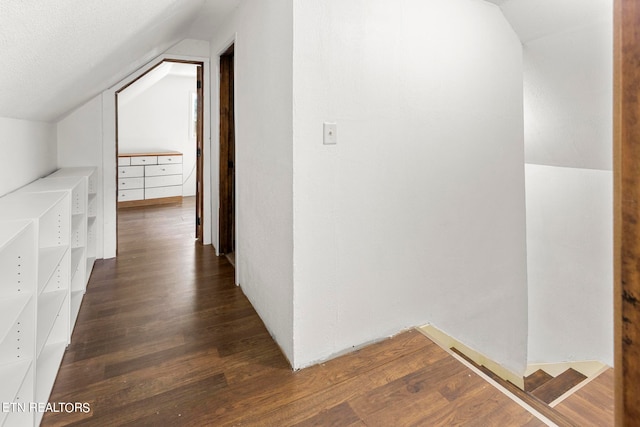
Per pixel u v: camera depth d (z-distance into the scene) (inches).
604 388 98.4
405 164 84.2
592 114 103.3
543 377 131.4
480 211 99.3
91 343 82.0
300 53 68.4
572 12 87.0
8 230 49.8
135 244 158.9
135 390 66.9
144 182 245.4
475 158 96.5
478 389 68.2
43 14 41.4
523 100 108.8
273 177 80.9
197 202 165.8
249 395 66.1
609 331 118.8
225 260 139.0
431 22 84.5
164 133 267.7
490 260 103.5
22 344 55.5
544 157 126.3
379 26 77.0
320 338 76.5
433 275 92.4
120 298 105.3
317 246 74.4
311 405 63.8
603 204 116.3
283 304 78.2
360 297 81.0
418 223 88.0
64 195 79.0
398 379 70.9
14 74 52.9
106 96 136.8
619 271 14.7
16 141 83.6
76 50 62.2
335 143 74.2
